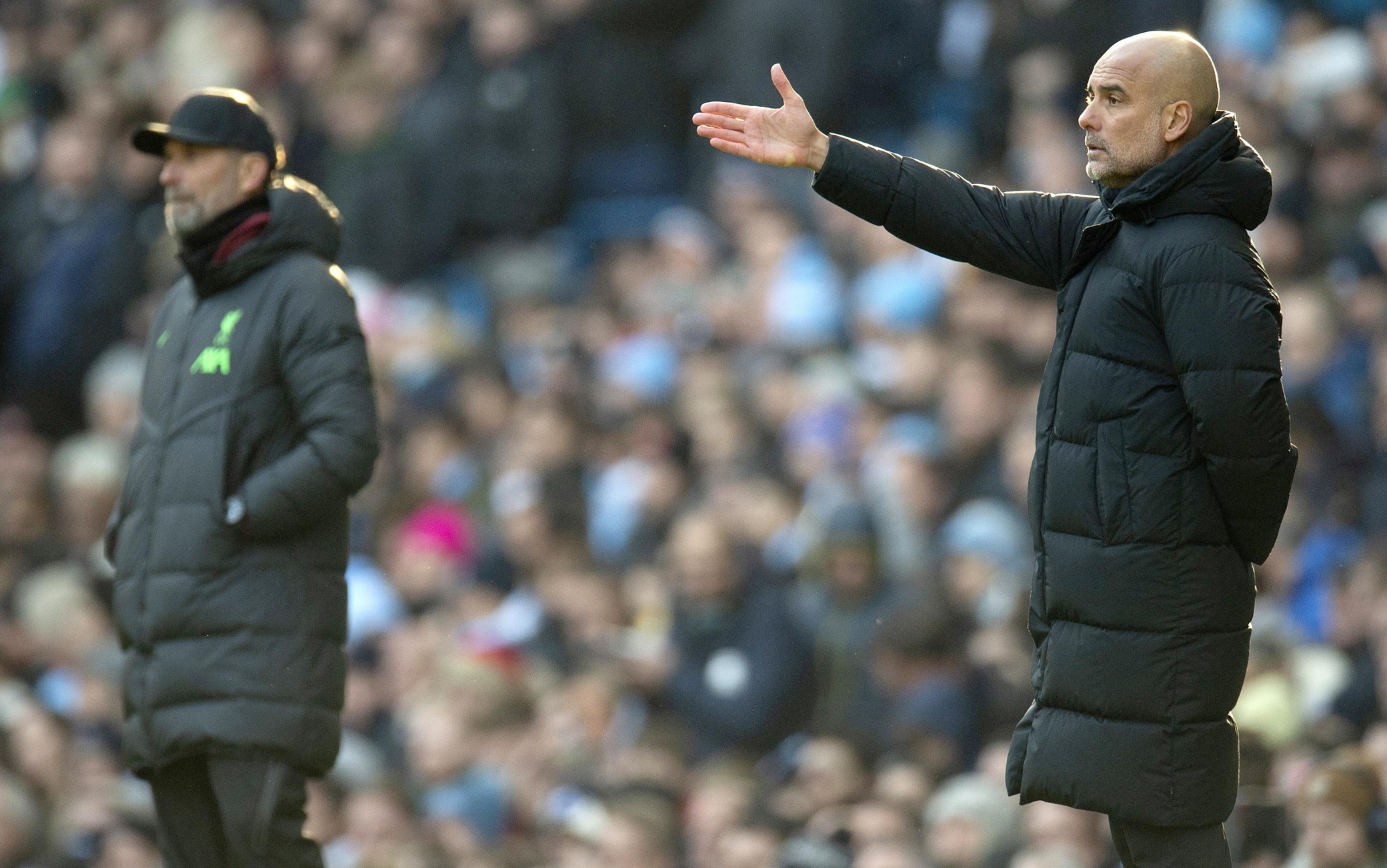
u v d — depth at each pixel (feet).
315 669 57.21
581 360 138.51
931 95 155.84
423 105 162.71
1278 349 45.21
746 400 125.39
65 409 160.66
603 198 159.94
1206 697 46.06
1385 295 117.19
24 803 100.27
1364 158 130.52
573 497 119.65
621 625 109.60
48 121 187.93
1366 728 85.51
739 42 154.61
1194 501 45.83
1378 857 69.56
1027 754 47.80
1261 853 73.20
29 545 127.54
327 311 58.13
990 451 108.37
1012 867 81.05
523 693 101.50
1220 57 147.23
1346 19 147.43
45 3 193.57
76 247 162.20
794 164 49.42
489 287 157.48
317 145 168.04
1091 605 46.34
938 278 128.47
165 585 57.00
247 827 56.34
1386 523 100.48
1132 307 46.03
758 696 97.19
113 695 106.11
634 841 87.76
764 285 135.74
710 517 102.73
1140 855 47.09
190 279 60.90
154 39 186.91
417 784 97.66
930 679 91.45
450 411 137.28
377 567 125.59
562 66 160.76
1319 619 96.89
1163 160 46.52
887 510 108.17
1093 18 150.00
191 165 58.85
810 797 88.79
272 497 56.34
